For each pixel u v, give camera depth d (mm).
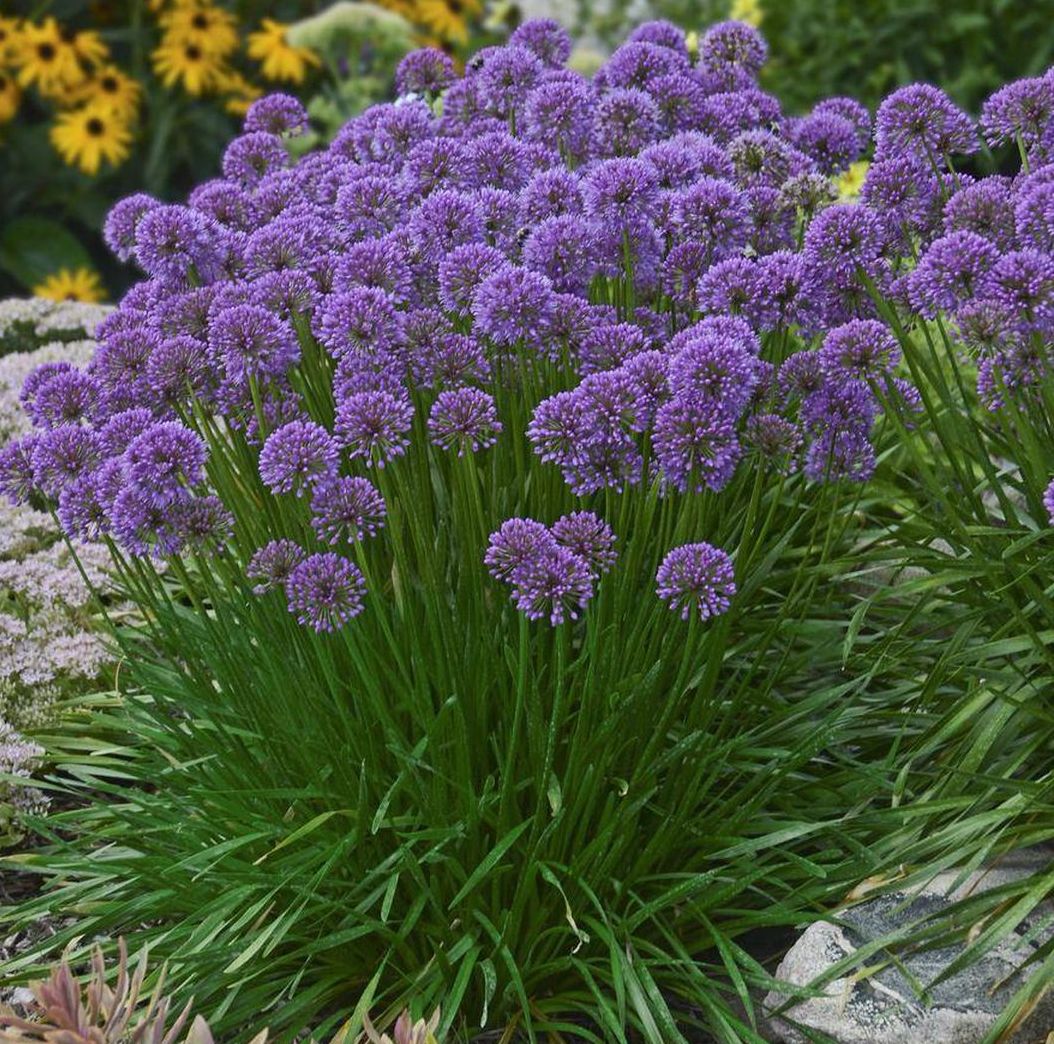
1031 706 3393
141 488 3203
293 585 3057
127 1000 2895
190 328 3645
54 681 4523
